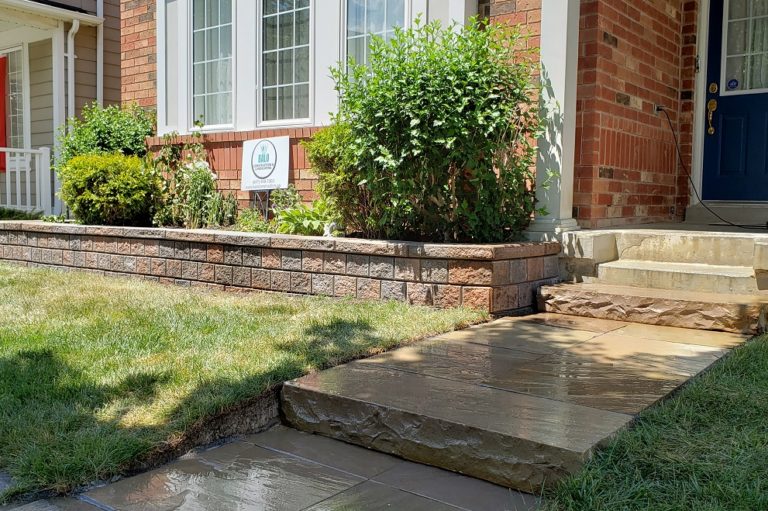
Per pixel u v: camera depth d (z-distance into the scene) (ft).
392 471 8.84
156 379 10.94
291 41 23.16
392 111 15.43
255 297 17.39
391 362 11.52
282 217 19.80
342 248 16.69
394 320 14.05
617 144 18.44
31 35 37.96
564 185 16.58
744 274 14.56
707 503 6.79
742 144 21.86
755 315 13.01
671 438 8.18
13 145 40.22
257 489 8.29
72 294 17.67
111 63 38.60
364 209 18.10
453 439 8.69
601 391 9.80
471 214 15.79
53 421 9.51
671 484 7.22
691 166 22.52
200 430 9.59
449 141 14.99
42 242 24.16
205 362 11.60
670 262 16.38
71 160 24.39
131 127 28.27
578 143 17.46
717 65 22.24
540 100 16.43
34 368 11.61
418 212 16.57
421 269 15.56
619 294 14.62
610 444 7.98
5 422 9.53
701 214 22.27
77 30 36.22
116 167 23.56
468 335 13.33
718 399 9.29
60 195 24.68
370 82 15.89
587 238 16.14
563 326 14.07
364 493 8.15
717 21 22.21
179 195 24.41
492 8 17.80
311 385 10.35
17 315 15.33
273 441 9.93
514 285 15.30
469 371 10.92
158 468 8.91
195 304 16.22
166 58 26.66
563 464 7.77
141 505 7.88
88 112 30.68
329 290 17.07
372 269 16.33
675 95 22.18
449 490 8.22
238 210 24.22
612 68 17.97
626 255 17.02
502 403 9.33
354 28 21.66
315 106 22.48
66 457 8.54
